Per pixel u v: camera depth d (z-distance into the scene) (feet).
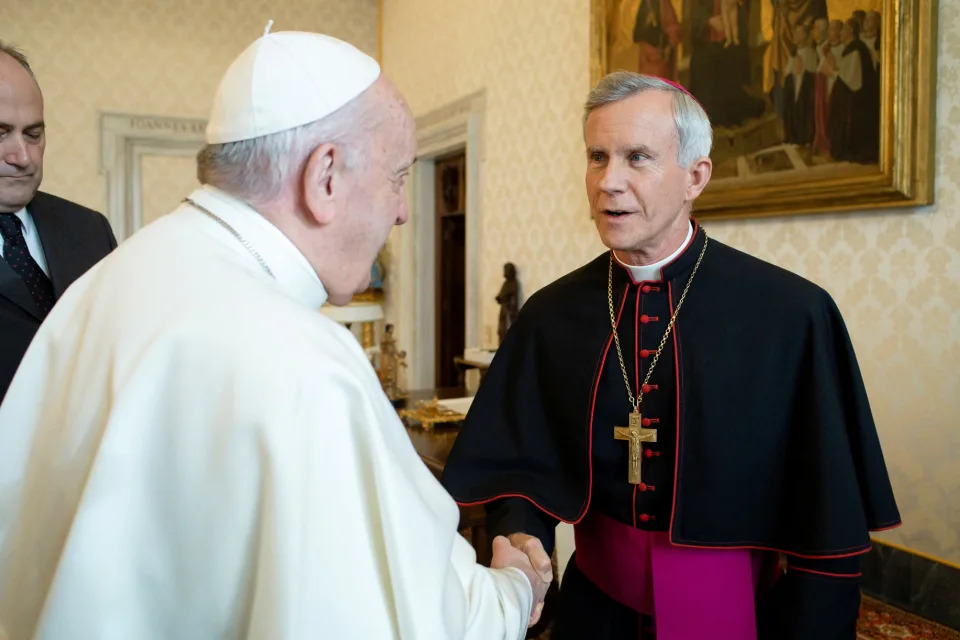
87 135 23.73
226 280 3.14
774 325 4.92
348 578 2.75
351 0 26.00
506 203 18.06
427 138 22.26
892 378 9.66
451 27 20.57
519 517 5.12
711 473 4.77
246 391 2.83
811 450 4.72
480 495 5.45
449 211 23.20
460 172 22.50
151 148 24.53
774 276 5.13
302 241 3.51
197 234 3.41
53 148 23.38
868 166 9.57
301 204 3.48
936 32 8.96
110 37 23.88
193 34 24.76
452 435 10.07
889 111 9.19
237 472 2.80
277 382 2.84
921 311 9.28
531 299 6.00
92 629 2.73
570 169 15.76
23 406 3.34
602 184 4.79
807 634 4.56
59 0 23.27
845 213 10.17
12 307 6.18
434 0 21.58
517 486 5.38
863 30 9.53
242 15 25.23
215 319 2.99
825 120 10.12
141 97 24.29
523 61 17.26
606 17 14.25
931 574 9.07
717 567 4.84
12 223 6.44
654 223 4.86
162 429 2.91
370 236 3.65
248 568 2.82
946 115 8.93
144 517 2.89
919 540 9.38
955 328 8.91
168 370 2.94
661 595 4.83
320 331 3.10
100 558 2.77
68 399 3.15
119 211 24.12
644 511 4.99
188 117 24.84
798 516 4.75
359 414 2.94
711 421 4.83
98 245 7.16
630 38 13.71
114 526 2.82
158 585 2.89
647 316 5.22
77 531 2.77
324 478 2.79
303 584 2.70
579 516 5.09
